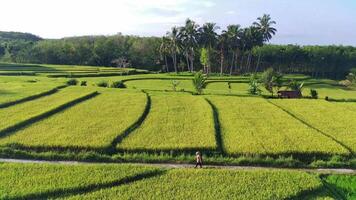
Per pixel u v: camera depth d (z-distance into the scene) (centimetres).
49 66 15362
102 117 5850
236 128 5428
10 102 6525
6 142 4550
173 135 4975
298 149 4525
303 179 3750
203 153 4491
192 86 11281
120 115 5981
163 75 14100
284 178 3766
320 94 11388
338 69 19138
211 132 5100
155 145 4578
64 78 11369
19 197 3297
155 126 5419
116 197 3338
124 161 4316
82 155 4356
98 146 4506
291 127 5500
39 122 5522
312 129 5412
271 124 5669
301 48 19412
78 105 6738
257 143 4741
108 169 3881
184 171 3906
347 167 4275
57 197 3353
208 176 3788
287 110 6812
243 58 19450
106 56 19400
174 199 3316
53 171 3819
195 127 5359
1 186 3456
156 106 6825
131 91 8644
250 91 9531
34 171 3806
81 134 4928
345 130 5472
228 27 16550
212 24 16062
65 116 5900
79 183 3550
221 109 6725
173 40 16050
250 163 4306
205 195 3394
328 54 18812
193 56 17638
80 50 19462
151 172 3825
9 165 3931
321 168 4250
